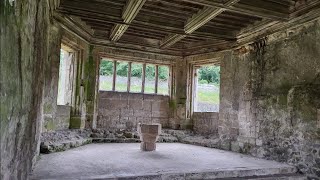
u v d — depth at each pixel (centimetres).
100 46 742
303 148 476
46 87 530
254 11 482
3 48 143
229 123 677
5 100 153
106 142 707
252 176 439
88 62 721
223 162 489
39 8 296
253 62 619
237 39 670
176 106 823
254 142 590
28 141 263
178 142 765
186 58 829
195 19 555
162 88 1266
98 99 749
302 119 484
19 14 179
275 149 535
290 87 516
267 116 565
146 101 812
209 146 694
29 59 231
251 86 618
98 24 666
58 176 341
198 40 778
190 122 815
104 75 1287
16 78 179
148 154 543
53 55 555
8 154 173
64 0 516
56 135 569
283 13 501
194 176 401
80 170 381
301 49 498
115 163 441
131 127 786
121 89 1167
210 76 1474
